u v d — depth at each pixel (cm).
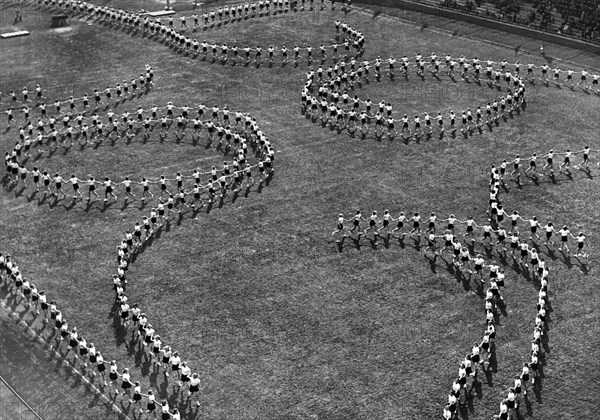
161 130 8019
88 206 6800
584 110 8262
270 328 5359
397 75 9150
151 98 8712
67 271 5969
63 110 8538
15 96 8744
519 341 5172
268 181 7094
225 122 8075
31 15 11281
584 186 6925
